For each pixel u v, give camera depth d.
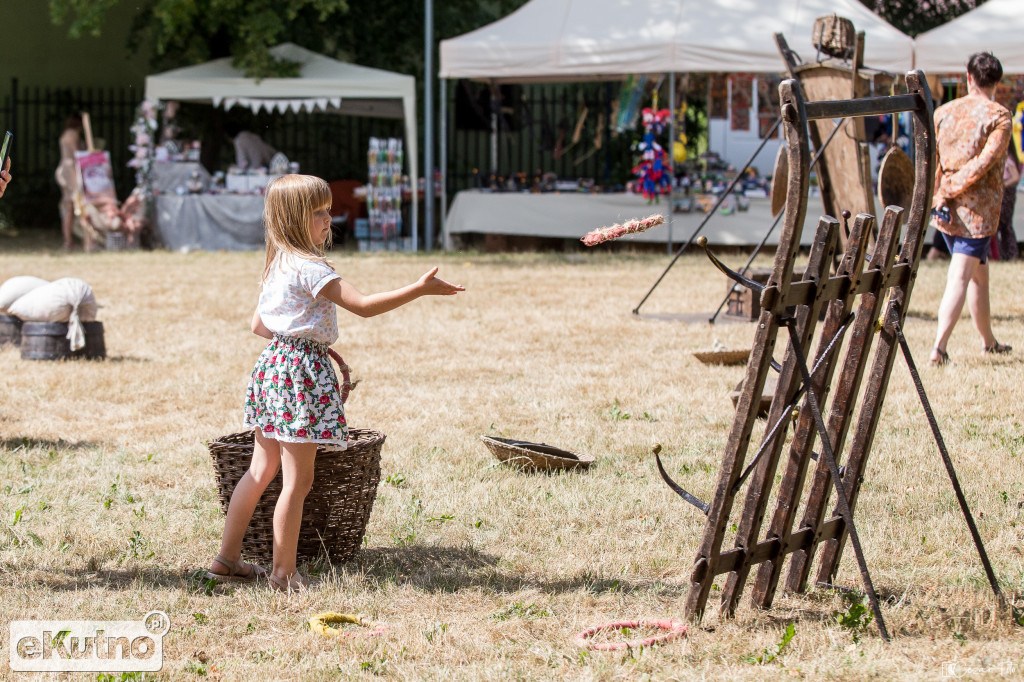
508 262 18.06
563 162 25.17
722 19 18.11
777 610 4.12
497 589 4.48
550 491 5.80
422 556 4.89
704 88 19.61
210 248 21.03
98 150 21.69
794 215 3.51
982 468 5.96
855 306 5.59
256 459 4.51
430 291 4.21
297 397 4.32
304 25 24.73
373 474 4.84
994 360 8.84
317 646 3.86
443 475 6.11
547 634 3.96
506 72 18.98
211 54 23.94
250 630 4.04
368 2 24.83
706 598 3.94
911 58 17.25
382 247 20.84
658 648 3.76
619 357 9.66
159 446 6.76
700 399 7.95
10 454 6.52
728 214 18.95
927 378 8.23
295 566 4.52
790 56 10.87
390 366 9.37
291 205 4.36
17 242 22.39
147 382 8.79
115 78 26.94
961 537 4.94
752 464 3.80
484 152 27.53
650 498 5.65
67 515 5.43
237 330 11.45
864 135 10.30
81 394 8.31
